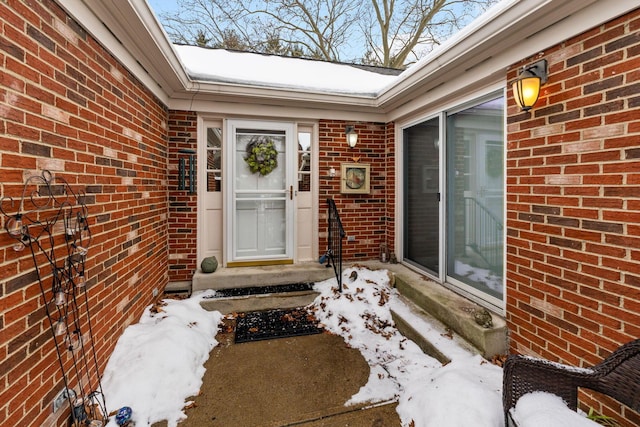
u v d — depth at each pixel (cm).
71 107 161
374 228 421
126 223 229
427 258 347
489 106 257
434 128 332
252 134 380
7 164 120
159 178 313
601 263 164
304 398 195
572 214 179
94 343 181
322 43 800
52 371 144
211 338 265
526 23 192
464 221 289
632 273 150
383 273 361
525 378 137
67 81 158
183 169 351
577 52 175
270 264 385
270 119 379
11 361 120
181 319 264
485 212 263
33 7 134
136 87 249
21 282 126
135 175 247
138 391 181
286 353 247
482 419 149
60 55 153
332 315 301
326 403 190
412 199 379
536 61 201
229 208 370
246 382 211
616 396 125
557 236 188
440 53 252
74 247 149
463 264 290
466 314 242
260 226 386
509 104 225
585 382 133
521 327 214
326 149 397
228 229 371
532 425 116
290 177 388
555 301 189
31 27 133
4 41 118
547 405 126
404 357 236
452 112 301
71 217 158
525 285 211
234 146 369
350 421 174
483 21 208
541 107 198
